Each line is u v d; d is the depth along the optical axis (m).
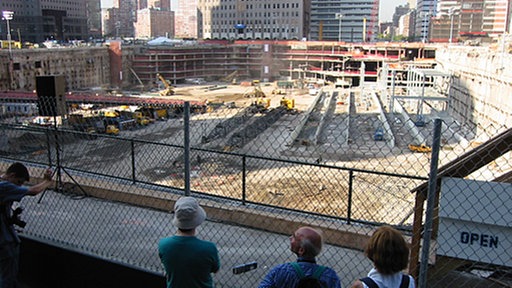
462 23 197.88
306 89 133.25
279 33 196.12
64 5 184.62
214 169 38.47
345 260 7.66
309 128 65.56
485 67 64.44
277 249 8.17
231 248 8.20
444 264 5.41
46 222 9.17
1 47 118.00
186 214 4.16
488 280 6.08
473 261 4.80
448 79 87.50
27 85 105.50
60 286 6.42
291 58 162.62
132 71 138.62
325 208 28.58
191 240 4.20
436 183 4.85
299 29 192.75
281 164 40.09
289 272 3.76
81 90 117.50
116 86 135.50
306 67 160.38
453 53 87.88
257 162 41.06
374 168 38.50
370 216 26.59
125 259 7.55
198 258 4.12
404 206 27.97
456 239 4.66
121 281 5.98
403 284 3.55
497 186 4.48
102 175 10.85
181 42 163.62
